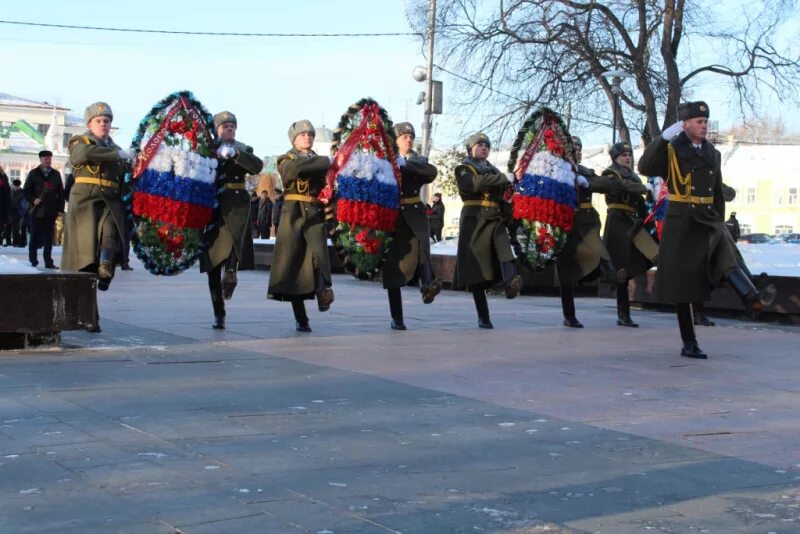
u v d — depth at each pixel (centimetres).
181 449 550
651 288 1452
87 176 987
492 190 1145
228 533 420
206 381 748
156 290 1512
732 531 445
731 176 7306
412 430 617
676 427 648
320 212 1051
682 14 2808
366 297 1519
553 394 747
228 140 1037
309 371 809
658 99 2897
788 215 7188
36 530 419
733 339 1112
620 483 516
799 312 1295
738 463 562
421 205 1126
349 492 483
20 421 599
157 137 1007
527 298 1642
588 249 1182
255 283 1764
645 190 1210
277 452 552
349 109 1085
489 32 2888
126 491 472
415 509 461
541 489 501
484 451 572
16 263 891
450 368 847
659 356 957
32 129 8638
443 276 1770
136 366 802
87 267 980
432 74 3528
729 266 926
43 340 875
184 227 1017
